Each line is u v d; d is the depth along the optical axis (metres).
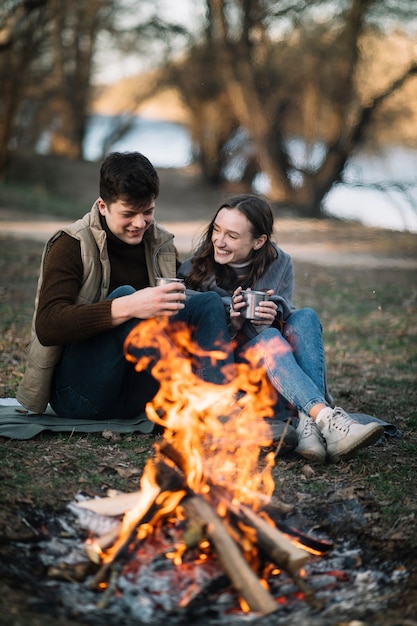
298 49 21.53
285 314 4.20
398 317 8.54
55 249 3.91
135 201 3.81
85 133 31.50
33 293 8.91
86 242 3.90
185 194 24.56
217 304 3.98
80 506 3.16
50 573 2.86
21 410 4.25
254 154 25.58
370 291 10.21
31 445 3.91
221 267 4.28
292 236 16.36
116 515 3.14
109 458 3.82
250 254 4.27
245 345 4.09
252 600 2.69
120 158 3.84
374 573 3.01
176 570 2.88
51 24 23.58
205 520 2.79
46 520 3.22
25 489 3.40
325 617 2.69
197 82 25.12
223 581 2.80
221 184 26.28
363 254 14.04
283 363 3.95
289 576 2.90
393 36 21.03
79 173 26.09
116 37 27.55
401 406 5.17
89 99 30.34
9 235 13.75
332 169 21.30
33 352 4.00
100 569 2.83
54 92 27.25
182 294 3.66
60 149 30.78
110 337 3.78
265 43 21.97
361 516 3.39
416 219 19.00
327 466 3.89
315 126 21.66
